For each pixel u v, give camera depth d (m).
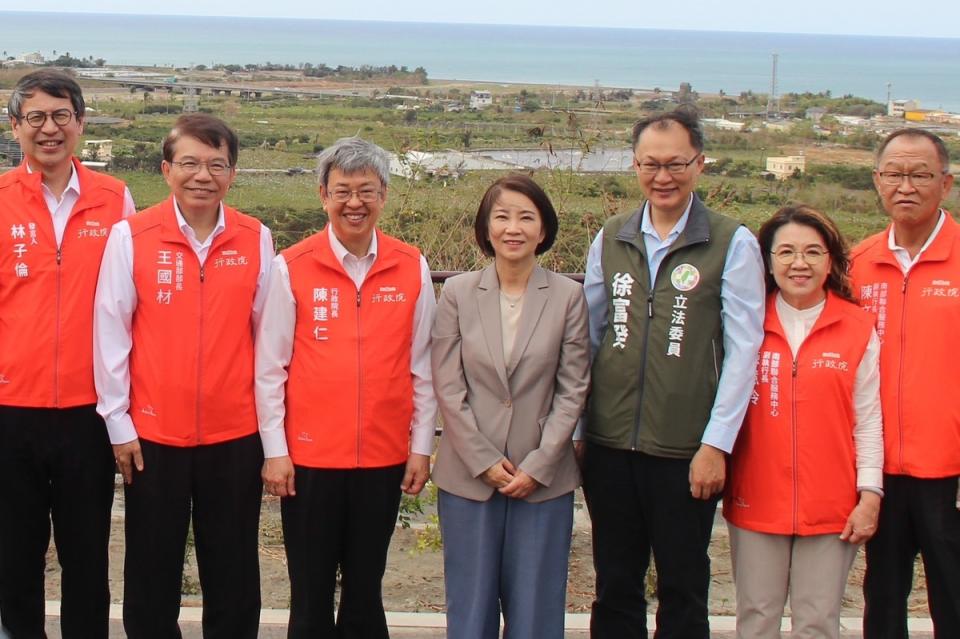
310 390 3.19
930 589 3.18
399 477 3.30
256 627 3.36
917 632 3.72
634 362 3.15
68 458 3.25
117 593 4.23
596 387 3.24
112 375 3.14
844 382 3.10
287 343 3.24
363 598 3.30
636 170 3.20
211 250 3.20
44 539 3.37
